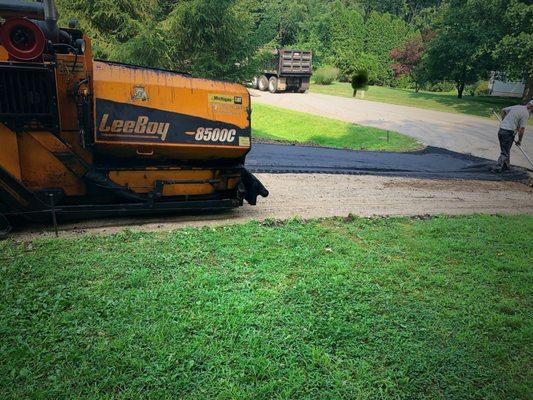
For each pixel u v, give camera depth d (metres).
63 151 6.42
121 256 5.57
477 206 9.97
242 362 3.69
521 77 31.23
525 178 13.48
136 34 16.91
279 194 9.47
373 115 26.22
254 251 6.02
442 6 53.44
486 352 4.09
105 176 6.74
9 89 5.92
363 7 68.62
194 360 3.67
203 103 6.99
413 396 3.50
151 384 3.40
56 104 6.19
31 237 6.32
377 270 5.69
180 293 4.69
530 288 5.51
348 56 46.88
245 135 7.38
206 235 6.52
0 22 6.50
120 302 4.46
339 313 4.54
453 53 34.03
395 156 15.92
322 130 20.36
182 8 16.78
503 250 6.87
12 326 4.01
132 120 6.54
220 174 7.59
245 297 4.69
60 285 4.75
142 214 7.70
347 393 3.47
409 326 4.43
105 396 3.25
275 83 34.56
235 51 17.91
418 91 45.69
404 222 8.11
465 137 21.02
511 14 28.62
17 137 6.14
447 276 5.75
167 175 7.18
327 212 8.43
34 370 3.49
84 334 3.95
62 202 6.78
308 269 5.57
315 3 54.62
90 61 6.51
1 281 4.79
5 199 6.18
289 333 4.13
